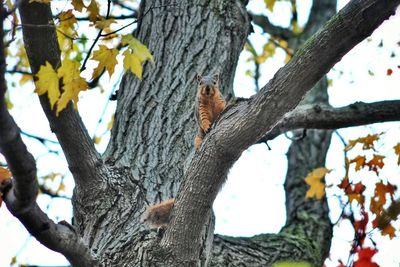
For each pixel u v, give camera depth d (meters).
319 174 12.95
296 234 12.95
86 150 9.86
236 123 8.96
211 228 10.58
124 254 9.60
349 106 12.23
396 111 12.09
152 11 12.96
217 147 9.02
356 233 11.02
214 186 9.13
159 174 10.83
